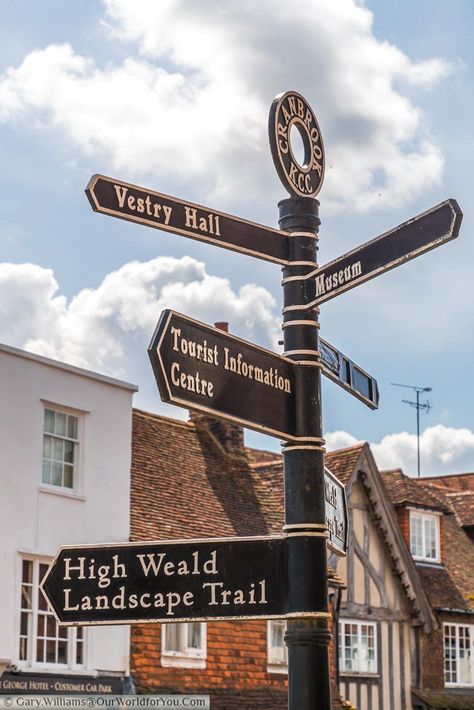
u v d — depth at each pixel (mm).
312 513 5137
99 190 4934
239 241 5352
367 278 5062
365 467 26812
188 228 5199
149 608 5172
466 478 39875
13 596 16875
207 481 22891
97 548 5305
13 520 17125
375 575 26688
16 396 17547
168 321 4680
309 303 5391
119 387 19531
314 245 5555
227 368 4949
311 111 5844
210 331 4906
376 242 5066
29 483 17516
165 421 23781
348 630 25766
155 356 4570
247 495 23500
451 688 27859
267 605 5055
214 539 5199
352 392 5836
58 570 5332
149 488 21188
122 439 19422
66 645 17594
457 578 29922
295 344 5379
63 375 18422
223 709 19953
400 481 30062
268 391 5148
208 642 20172
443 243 4746
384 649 26422
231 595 5094
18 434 17469
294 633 4988
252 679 20844
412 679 27062
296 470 5207
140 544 5262
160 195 5152
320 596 5027
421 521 29828
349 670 25516
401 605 27141
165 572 5207
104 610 5207
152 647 19016
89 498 18562
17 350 17609
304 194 5629
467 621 29078
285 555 5098
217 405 4848
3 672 16375
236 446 24547
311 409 5293
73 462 18531
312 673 4934
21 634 16984
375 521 26953
